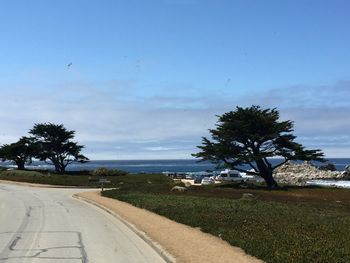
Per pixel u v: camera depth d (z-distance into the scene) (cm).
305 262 1061
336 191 5197
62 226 2108
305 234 1459
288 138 6069
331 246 1230
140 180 7488
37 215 2641
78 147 9662
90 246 1533
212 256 1240
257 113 6038
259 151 6106
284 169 11844
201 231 1764
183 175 9612
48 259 1293
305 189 5538
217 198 3566
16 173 8438
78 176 8181
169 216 2298
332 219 2097
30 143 9531
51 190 5616
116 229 2008
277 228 1608
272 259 1125
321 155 6147
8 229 1991
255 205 2864
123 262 1266
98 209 3083
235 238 1450
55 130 9388
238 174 8144
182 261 1194
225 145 6125
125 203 3331
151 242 1544
